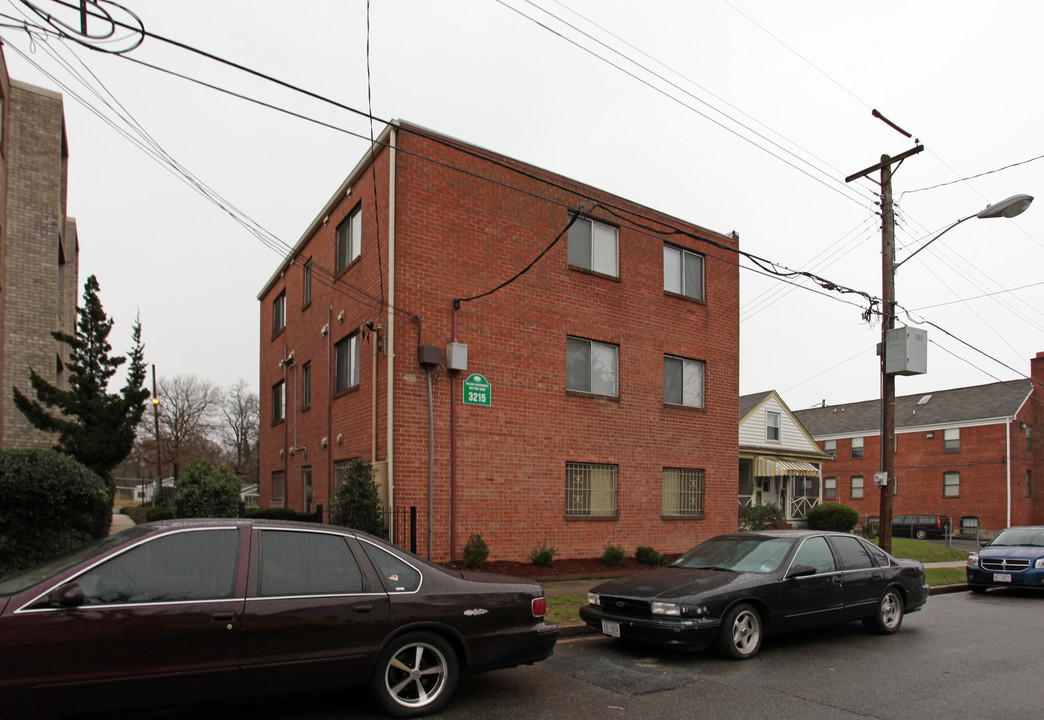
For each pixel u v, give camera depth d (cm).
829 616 874
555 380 1463
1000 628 1018
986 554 1487
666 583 816
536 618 616
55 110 2120
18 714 415
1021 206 1327
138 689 448
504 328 1397
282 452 2022
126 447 1781
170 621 461
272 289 2259
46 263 2066
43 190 2081
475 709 580
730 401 1816
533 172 1482
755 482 2984
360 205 1477
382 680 535
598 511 1518
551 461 1438
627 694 636
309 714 548
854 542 962
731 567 869
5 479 916
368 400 1353
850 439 4588
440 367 1305
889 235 1529
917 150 1485
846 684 683
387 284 1291
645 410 1616
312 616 509
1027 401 4056
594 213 1563
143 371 2019
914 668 752
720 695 638
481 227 1388
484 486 1336
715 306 1806
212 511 1369
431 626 559
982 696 646
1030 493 4012
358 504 1171
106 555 466
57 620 431
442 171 1350
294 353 1925
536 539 1398
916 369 1464
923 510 4172
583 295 1530
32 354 2025
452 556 1279
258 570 505
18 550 926
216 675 471
